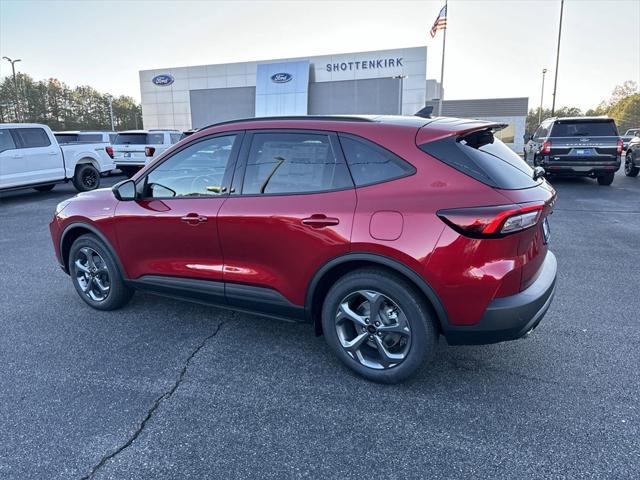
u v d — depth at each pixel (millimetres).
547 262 3092
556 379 2953
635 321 3830
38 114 76062
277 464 2229
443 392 2824
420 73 28922
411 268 2574
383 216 2639
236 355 3318
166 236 3508
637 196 10781
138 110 97375
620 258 5723
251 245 3113
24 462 2250
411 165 2670
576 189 12023
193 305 4285
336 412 2635
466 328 2580
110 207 3832
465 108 45125
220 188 3271
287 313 3127
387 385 2898
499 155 2875
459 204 2490
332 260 2807
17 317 4039
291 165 3016
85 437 2434
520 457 2250
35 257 6133
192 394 2828
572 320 3857
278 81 30312
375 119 2984
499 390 2836
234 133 3268
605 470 2154
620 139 11695
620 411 2604
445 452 2297
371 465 2215
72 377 3027
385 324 2809
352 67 29984
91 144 13414
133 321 3928
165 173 3533
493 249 2463
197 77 34094
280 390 2863
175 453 2309
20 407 2695
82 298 4246
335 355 3223
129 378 3012
